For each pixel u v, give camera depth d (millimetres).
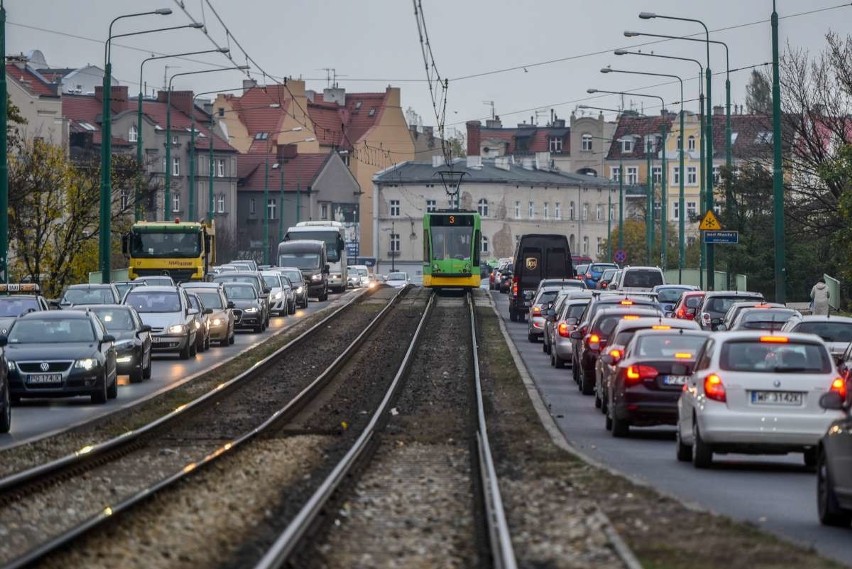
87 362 53281
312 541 25016
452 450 39781
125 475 35562
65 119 173500
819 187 112000
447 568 22969
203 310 83250
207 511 28969
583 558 23203
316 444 41656
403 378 64312
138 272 114688
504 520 26125
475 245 139250
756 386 34781
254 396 57688
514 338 96562
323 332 98688
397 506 29453
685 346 42719
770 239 124125
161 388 60719
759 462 38062
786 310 61469
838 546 25156
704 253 122250
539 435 42812
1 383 44031
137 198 119562
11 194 102688
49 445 41219
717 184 126562
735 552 23297
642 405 41938
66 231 108750
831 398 28844
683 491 32125
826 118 111875
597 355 57031
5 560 24516
